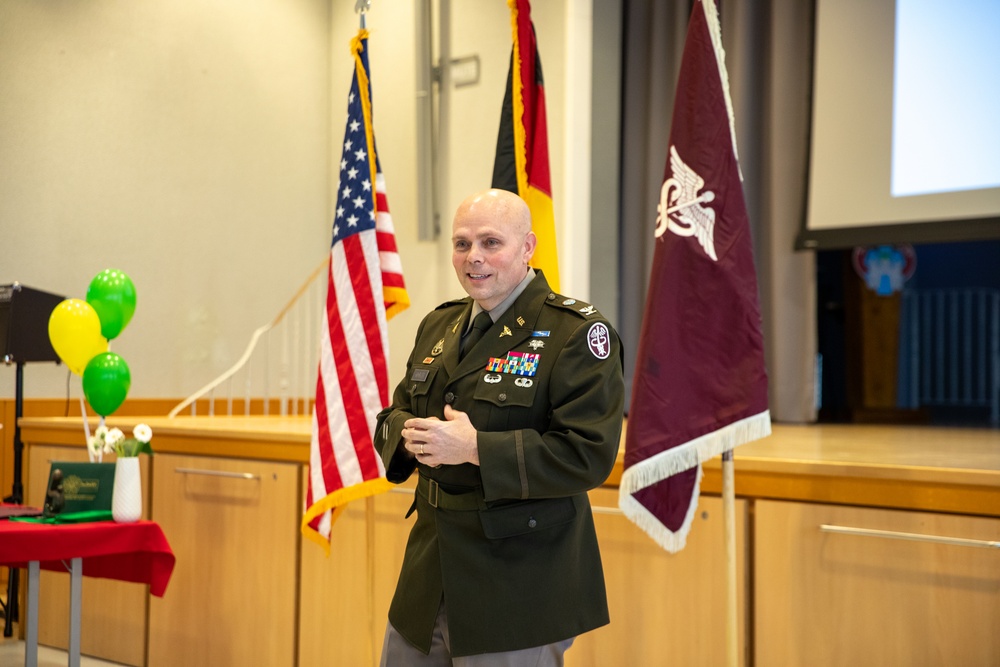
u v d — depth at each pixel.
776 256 7.09
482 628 2.09
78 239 6.32
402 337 7.12
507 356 2.17
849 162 6.66
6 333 4.81
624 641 3.28
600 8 6.96
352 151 3.59
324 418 3.44
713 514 3.13
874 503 2.88
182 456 4.48
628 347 7.71
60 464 3.57
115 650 4.62
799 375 7.03
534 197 3.57
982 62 6.23
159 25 6.77
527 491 2.01
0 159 5.99
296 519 4.08
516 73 3.58
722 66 2.83
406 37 7.18
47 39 6.21
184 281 6.87
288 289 7.50
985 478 2.69
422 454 2.04
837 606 2.91
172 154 6.82
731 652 2.78
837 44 6.72
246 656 4.20
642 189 7.70
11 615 4.95
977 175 6.23
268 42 7.41
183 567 4.42
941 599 2.75
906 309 10.27
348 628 3.95
